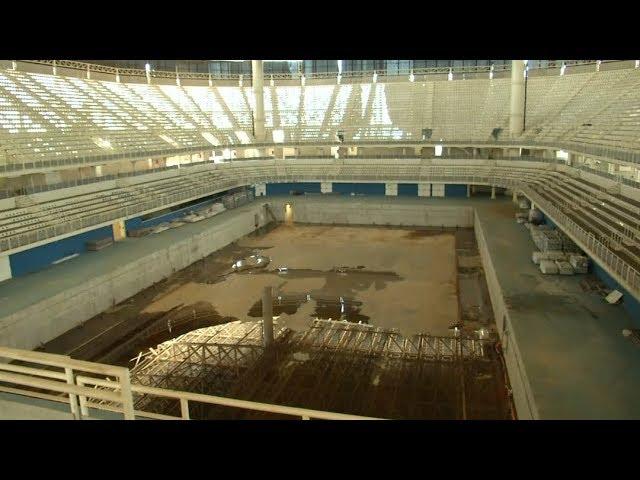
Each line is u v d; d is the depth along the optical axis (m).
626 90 44.66
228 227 42.03
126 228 37.47
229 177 49.72
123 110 47.62
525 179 44.06
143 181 42.16
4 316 22.11
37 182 35.25
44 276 27.91
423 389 19.48
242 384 20.09
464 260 36.28
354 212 48.84
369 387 19.77
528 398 15.58
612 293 22.70
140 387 5.64
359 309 28.09
